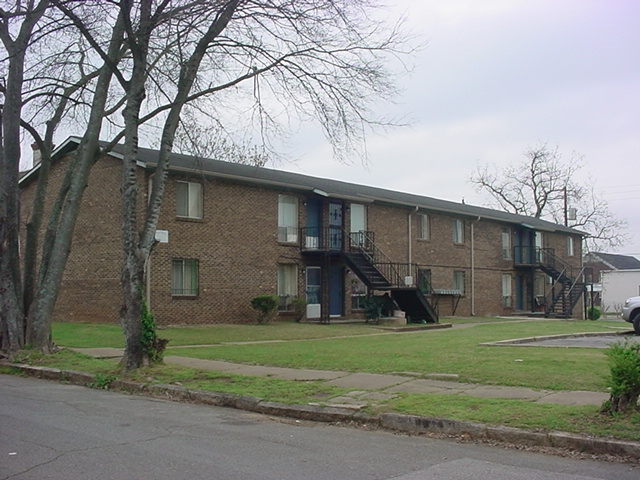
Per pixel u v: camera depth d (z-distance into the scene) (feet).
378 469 20.43
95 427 26.02
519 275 133.39
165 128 41.34
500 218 125.18
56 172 83.97
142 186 71.97
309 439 24.82
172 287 74.28
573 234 152.35
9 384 38.91
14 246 47.78
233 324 78.18
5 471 19.35
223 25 41.98
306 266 89.81
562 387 31.91
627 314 71.77
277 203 86.33
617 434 22.80
